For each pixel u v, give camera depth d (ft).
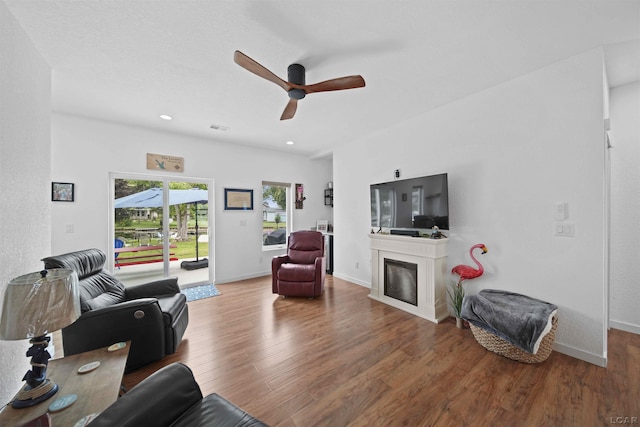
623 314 7.77
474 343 7.29
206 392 5.39
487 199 8.13
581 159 6.36
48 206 6.24
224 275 13.96
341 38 5.62
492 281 8.05
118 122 10.79
